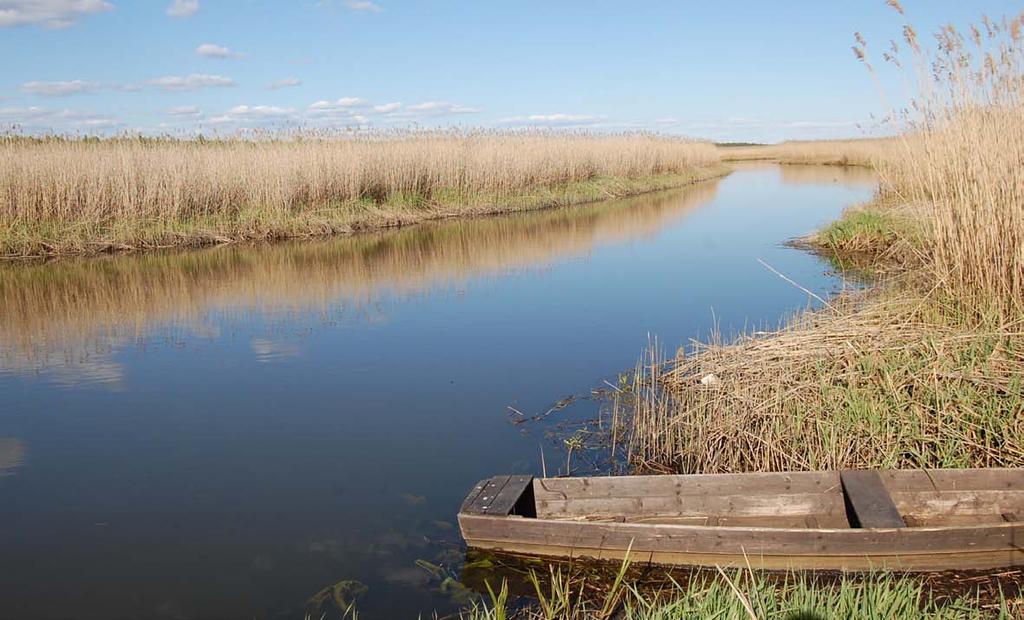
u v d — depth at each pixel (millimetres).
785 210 23719
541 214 22406
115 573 4438
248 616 4016
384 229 18906
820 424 5648
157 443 6355
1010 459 5168
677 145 39438
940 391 5688
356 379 8008
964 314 7055
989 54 7109
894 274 11492
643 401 7145
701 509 4777
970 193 7258
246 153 18859
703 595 3842
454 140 24625
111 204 16469
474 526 4547
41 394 7609
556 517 4941
